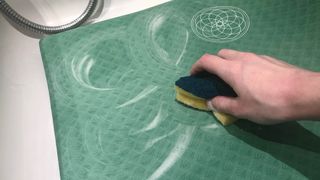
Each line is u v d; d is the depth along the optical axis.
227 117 0.43
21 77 0.54
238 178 0.42
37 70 0.55
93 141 0.45
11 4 0.57
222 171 0.42
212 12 0.56
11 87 0.52
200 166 0.43
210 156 0.43
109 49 0.53
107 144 0.45
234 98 0.41
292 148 0.43
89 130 0.46
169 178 0.42
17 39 0.57
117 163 0.43
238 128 0.45
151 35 0.54
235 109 0.41
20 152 0.47
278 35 0.52
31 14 0.59
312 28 0.52
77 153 0.44
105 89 0.49
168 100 0.48
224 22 0.55
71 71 0.51
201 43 0.53
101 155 0.44
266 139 0.44
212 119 0.46
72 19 0.61
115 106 0.48
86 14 0.58
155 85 0.49
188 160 0.43
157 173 0.43
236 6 0.56
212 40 0.53
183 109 0.47
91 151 0.44
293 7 0.54
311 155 0.42
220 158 0.43
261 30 0.53
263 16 0.54
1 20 0.55
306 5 0.54
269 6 0.55
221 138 0.45
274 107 0.38
